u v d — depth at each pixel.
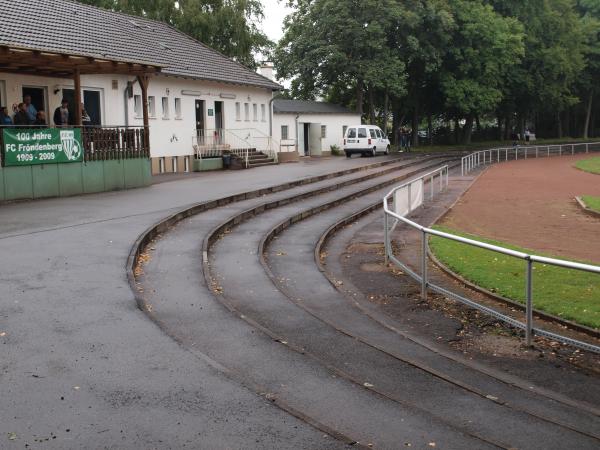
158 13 50.25
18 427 5.51
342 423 5.92
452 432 5.78
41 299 9.21
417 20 53.34
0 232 14.02
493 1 65.56
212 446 5.25
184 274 11.54
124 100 29.22
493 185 32.12
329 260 14.69
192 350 7.42
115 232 14.14
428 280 12.07
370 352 8.17
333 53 51.44
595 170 40.50
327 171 32.84
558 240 17.20
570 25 73.19
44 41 21.44
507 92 65.75
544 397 6.93
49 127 20.62
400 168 40.25
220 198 20.58
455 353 8.55
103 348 7.41
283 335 8.80
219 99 37.59
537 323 9.53
